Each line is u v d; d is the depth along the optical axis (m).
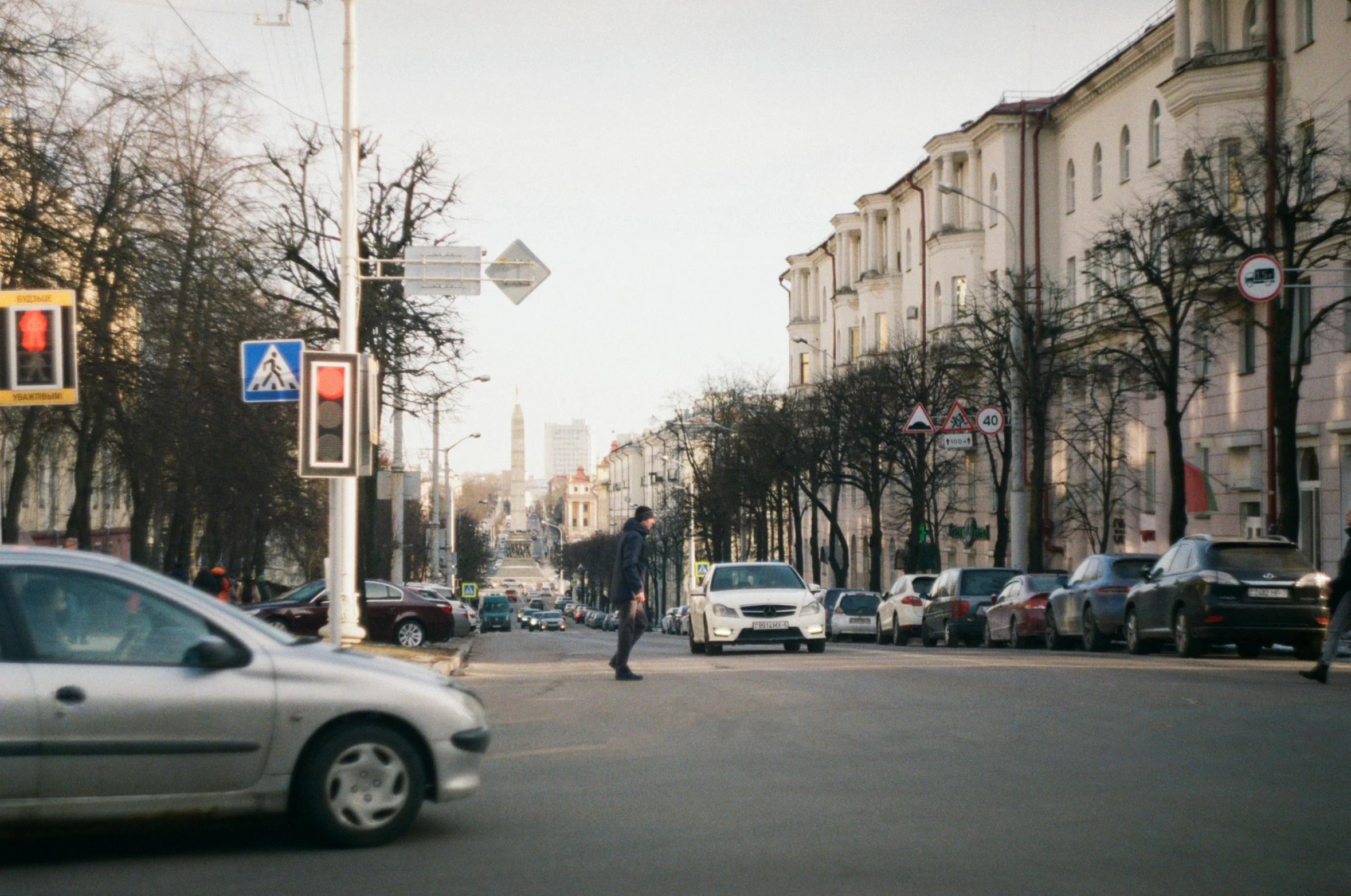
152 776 7.14
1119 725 12.23
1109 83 44.78
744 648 31.73
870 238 68.38
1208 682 16.64
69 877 6.81
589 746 11.37
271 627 7.79
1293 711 13.17
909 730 12.07
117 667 7.18
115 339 25.98
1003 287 43.41
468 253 19.95
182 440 27.88
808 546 86.94
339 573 17.27
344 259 18.95
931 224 58.31
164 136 27.02
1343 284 25.38
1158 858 6.96
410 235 31.73
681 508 79.62
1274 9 33.78
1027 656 23.80
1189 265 28.00
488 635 79.25
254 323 29.17
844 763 10.23
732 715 13.52
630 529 18.62
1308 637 21.30
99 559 7.39
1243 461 36.62
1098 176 46.94
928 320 58.91
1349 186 26.38
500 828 7.95
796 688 16.30
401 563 50.50
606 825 7.98
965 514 57.66
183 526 39.16
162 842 7.67
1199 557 21.80
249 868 6.98
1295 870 6.69
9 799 6.93
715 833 7.70
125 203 26.06
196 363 27.27
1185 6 36.97
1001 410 39.91
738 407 69.12
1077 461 47.31
